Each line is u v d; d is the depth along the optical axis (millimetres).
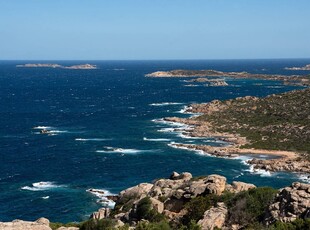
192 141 122625
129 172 93562
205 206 41000
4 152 112750
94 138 130125
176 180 53500
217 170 93938
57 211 71312
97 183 86000
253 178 88062
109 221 39844
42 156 108375
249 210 37062
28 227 32500
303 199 33906
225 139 122500
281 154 106125
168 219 42281
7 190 82062
